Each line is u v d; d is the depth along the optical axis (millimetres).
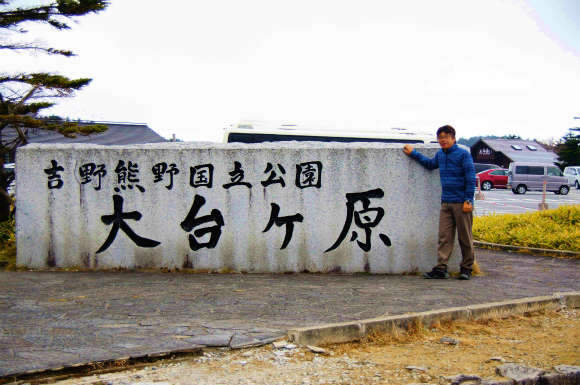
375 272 7523
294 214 7539
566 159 47344
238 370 3861
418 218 7512
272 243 7543
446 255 7074
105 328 4668
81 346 4168
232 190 7555
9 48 10523
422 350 4406
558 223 10969
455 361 4113
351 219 7535
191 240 7602
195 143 7684
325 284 6680
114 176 7629
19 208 7664
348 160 7508
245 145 7574
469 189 6824
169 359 4043
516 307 5484
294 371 3863
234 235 7551
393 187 7516
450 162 6930
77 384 3564
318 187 7531
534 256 9305
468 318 5176
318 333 4430
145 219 7617
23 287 6398
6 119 9758
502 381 3648
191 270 7578
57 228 7656
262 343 4340
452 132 6902
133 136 31031
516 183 32500
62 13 10750
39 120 10312
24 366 3711
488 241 10805
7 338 4371
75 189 7652
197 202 7586
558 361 4051
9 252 8398
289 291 6230
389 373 3850
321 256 7543
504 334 4871
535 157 47031
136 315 5117
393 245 7527
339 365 4016
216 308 5406
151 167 7602
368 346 4500
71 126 10547
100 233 7641
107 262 7648
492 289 6391
